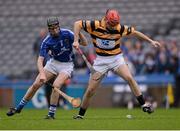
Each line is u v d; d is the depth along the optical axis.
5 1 81.69
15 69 73.75
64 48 32.25
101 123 28.55
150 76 57.28
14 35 77.69
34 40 76.88
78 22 30.97
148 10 78.06
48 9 80.06
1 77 69.19
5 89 57.47
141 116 35.62
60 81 32.53
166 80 56.81
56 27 31.47
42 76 31.69
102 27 30.78
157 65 58.38
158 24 76.44
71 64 33.03
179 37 74.12
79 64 58.47
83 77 57.12
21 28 78.44
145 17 77.50
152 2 78.88
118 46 31.41
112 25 30.42
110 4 79.06
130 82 31.55
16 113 37.00
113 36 30.91
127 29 31.14
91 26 30.83
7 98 57.47
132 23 76.88
